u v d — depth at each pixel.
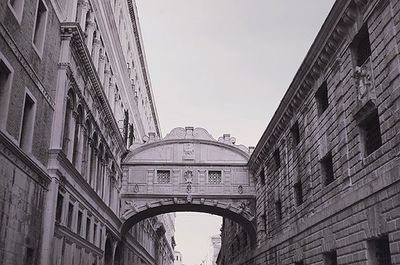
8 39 18.09
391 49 17.66
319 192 24.89
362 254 19.47
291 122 30.70
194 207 42.56
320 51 24.03
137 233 53.47
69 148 25.72
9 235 18.19
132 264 49.75
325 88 25.25
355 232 20.17
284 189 32.06
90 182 31.48
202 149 42.69
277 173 34.22
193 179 41.94
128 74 46.62
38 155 21.80
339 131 22.33
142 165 42.31
